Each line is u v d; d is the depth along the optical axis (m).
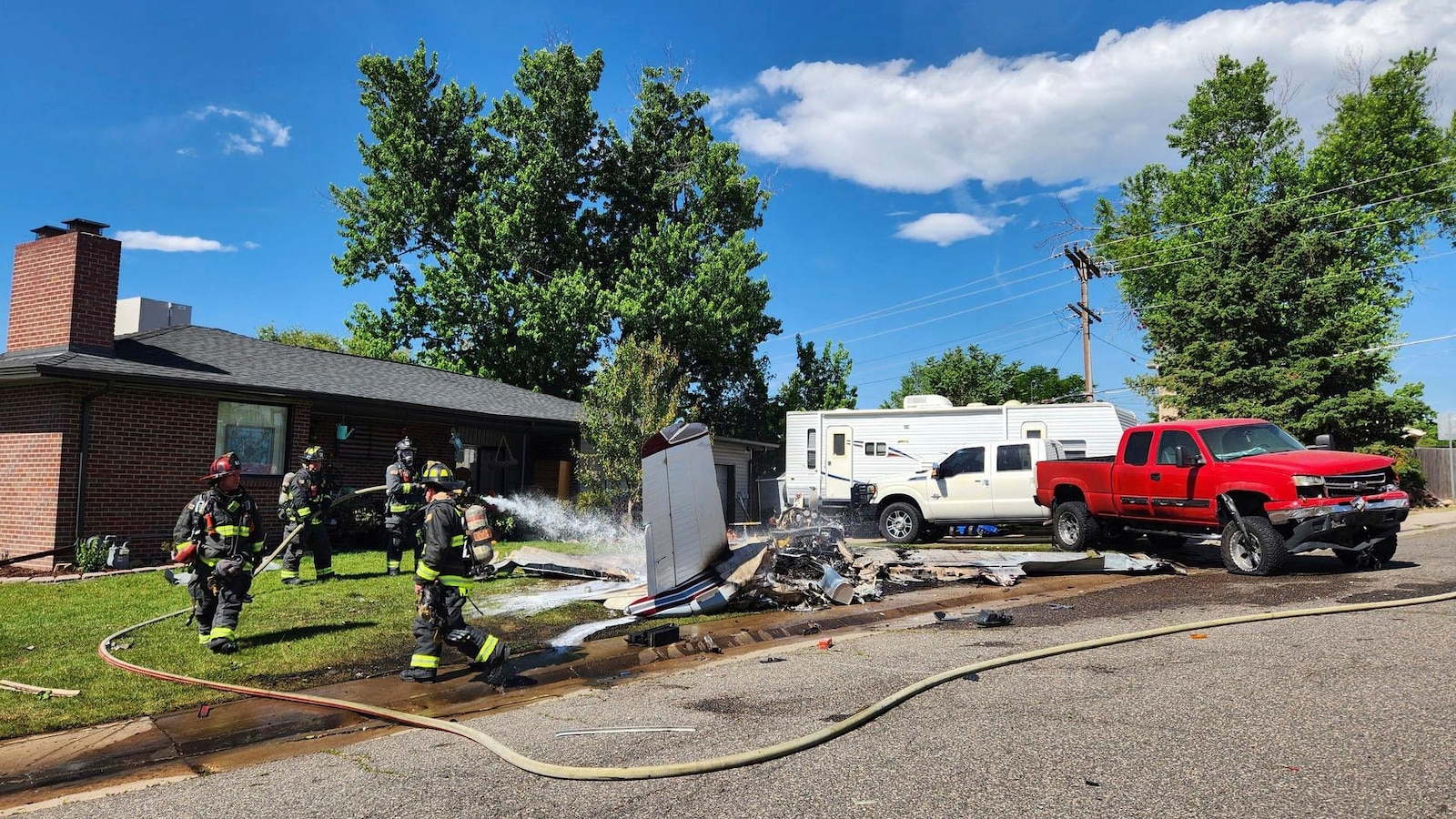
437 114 31.91
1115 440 17.02
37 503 12.38
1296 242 22.62
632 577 10.55
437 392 18.75
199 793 3.98
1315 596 8.10
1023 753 3.97
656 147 33.53
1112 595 9.07
